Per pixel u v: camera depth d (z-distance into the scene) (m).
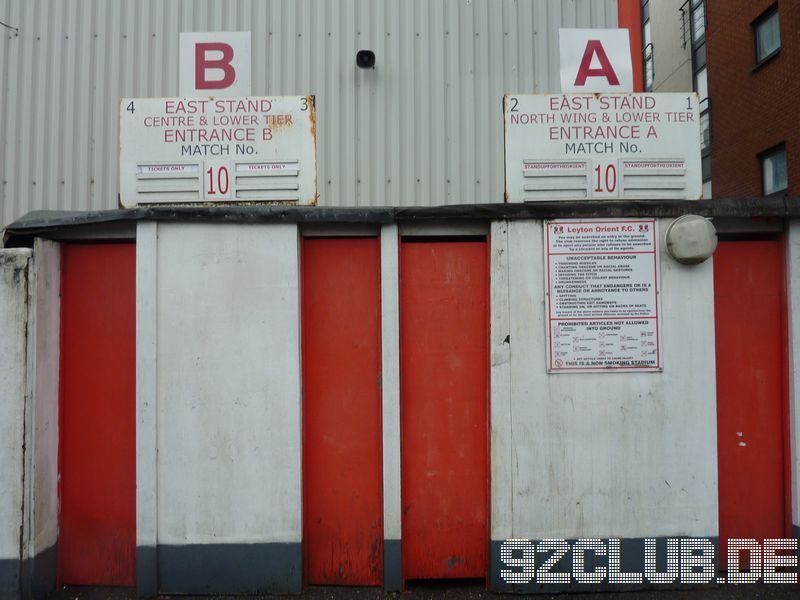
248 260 3.78
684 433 3.73
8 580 3.54
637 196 3.93
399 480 3.76
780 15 12.45
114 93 5.78
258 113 3.95
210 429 3.74
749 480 3.90
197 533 3.72
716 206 3.73
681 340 3.75
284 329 3.76
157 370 3.74
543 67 5.73
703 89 15.95
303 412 3.83
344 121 5.69
